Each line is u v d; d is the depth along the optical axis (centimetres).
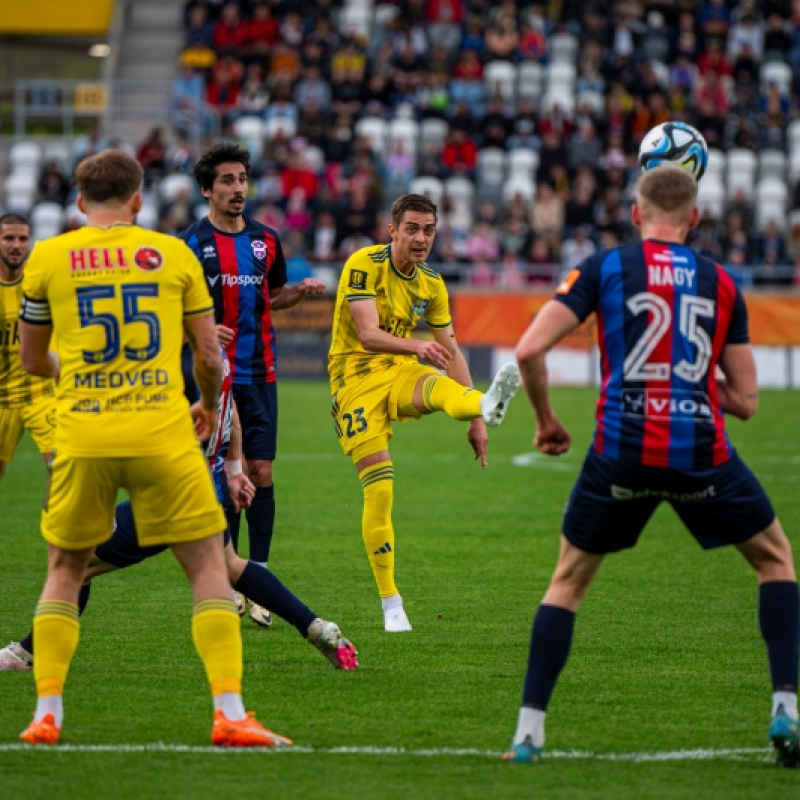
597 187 9388
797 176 10138
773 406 7256
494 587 2919
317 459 5225
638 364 1664
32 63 11231
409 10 10819
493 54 10744
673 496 1670
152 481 1706
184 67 10569
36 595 2792
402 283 2559
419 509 4081
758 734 1812
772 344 8462
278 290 2808
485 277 8681
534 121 10088
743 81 10569
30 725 1753
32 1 11144
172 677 2106
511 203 9112
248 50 10750
